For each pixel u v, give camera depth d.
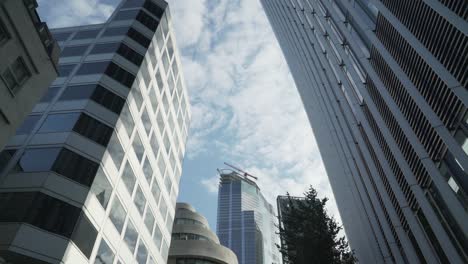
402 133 18.75
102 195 24.52
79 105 27.81
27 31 19.22
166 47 44.47
